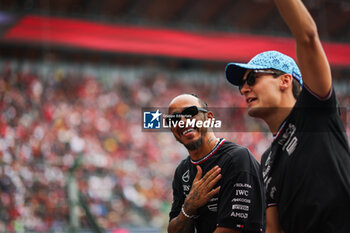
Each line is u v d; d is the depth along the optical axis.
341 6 47.22
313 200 3.72
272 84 4.21
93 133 30.95
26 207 16.66
